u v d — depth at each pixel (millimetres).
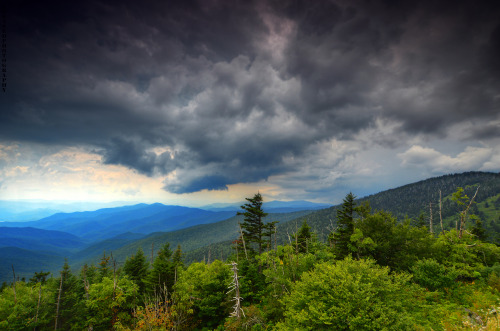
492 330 9422
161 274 32250
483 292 15664
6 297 30688
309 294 12141
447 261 20688
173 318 23516
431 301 15188
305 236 38250
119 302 27547
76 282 48594
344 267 12516
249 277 28172
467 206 25391
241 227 36781
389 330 9750
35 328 31297
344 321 10242
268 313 19672
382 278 12055
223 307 25922
